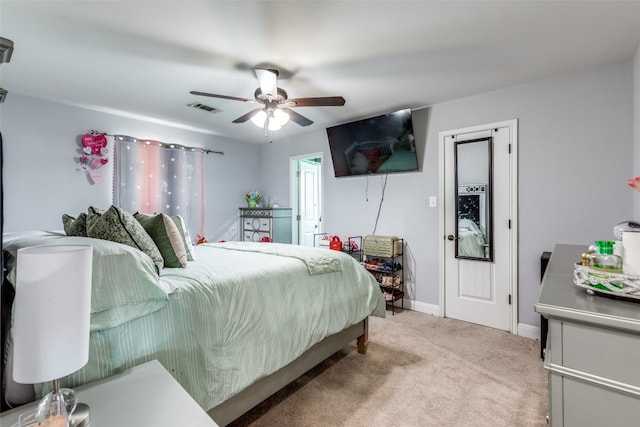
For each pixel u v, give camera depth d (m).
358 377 2.10
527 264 2.79
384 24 1.87
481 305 3.05
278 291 1.76
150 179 3.88
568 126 2.58
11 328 0.93
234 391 1.39
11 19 1.80
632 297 0.83
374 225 3.85
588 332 0.77
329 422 1.65
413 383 2.02
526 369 2.20
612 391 0.75
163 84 2.76
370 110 3.52
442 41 2.06
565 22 1.85
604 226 2.44
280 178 4.99
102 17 1.79
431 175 3.38
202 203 4.45
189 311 1.33
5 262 1.04
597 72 2.45
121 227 1.46
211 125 4.11
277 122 2.70
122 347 1.12
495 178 2.95
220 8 1.71
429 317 3.29
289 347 1.70
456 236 3.21
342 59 2.30
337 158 4.06
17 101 2.98
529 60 2.35
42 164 3.12
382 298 2.52
